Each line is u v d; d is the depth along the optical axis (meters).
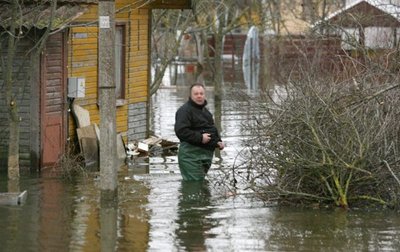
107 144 20.47
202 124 24.36
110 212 19.95
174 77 72.06
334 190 20.72
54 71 26.23
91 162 27.12
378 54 32.09
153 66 56.53
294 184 20.92
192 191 22.61
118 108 30.16
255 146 25.39
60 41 26.39
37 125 25.62
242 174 23.67
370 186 20.69
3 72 24.00
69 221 19.02
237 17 57.38
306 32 48.62
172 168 26.52
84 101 28.16
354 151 20.16
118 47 30.19
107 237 17.64
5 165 25.67
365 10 43.16
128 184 23.59
